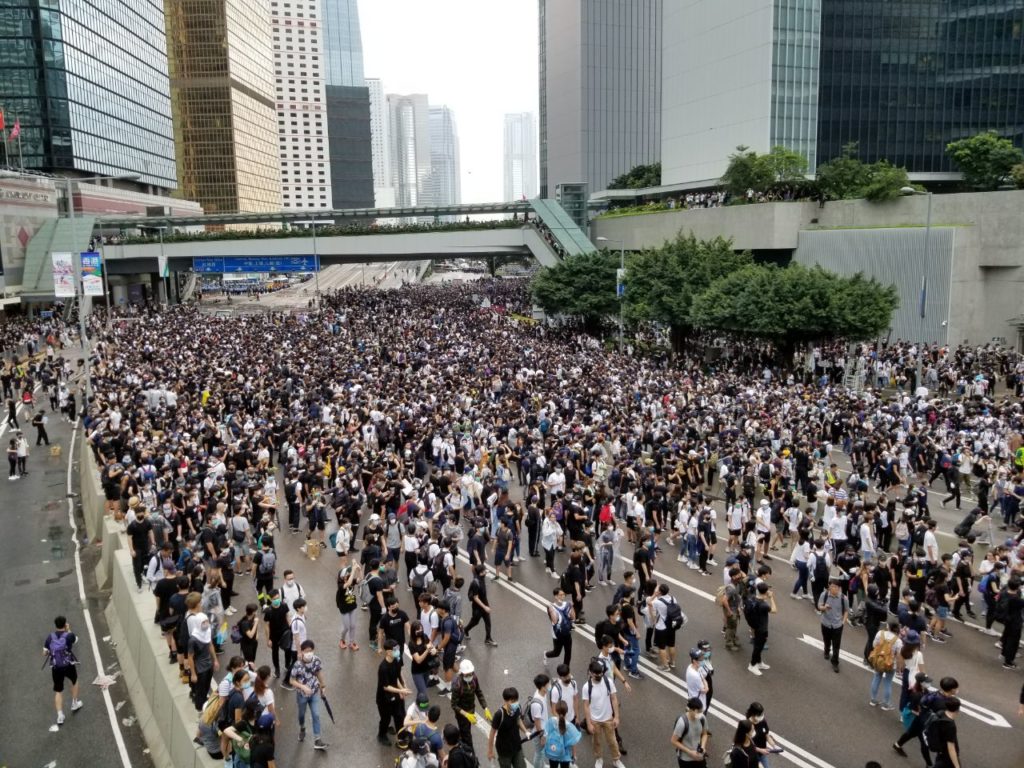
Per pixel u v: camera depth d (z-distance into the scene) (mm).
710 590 19578
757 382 40875
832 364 46125
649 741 13188
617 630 14586
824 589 17625
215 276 154500
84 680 16891
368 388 37938
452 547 18219
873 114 90500
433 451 28375
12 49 110625
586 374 42125
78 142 117812
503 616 18188
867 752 12828
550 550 20750
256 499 21969
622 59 186375
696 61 96250
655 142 192125
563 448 26016
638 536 18812
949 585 17609
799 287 46000
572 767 12414
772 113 86062
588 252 70875
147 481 23094
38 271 80812
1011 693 14688
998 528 24000
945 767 11133
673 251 59438
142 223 89250
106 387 38594
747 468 24719
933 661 15961
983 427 30062
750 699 14477
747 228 65188
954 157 71688
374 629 16547
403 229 83062
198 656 13281
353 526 22125
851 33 88438
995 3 90562
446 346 54125
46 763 13945
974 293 54125
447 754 10586
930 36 90500
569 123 191250
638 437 28125
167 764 13359
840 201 61875
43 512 27750
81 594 21250
